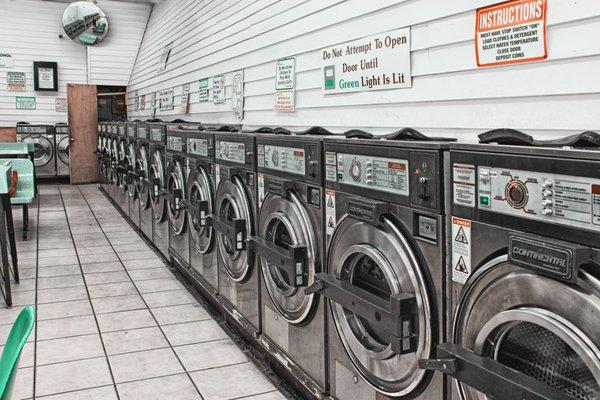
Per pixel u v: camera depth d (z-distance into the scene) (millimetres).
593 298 1243
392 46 2859
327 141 2408
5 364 1402
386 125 2959
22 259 5867
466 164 1625
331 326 2490
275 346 3088
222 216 3756
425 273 1845
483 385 1479
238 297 3627
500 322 1477
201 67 6551
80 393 2971
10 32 11430
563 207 1325
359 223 2168
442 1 2502
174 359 3406
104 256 6020
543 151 1372
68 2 11734
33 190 6434
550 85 2025
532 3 2064
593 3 1854
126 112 12469
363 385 2268
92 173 12086
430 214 1790
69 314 4211
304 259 2627
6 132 11438
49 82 11758
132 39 12008
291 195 2727
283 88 4152
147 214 6652
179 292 4766
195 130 4547
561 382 1427
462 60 2416
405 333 1874
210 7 6160
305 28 3783
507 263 1479
